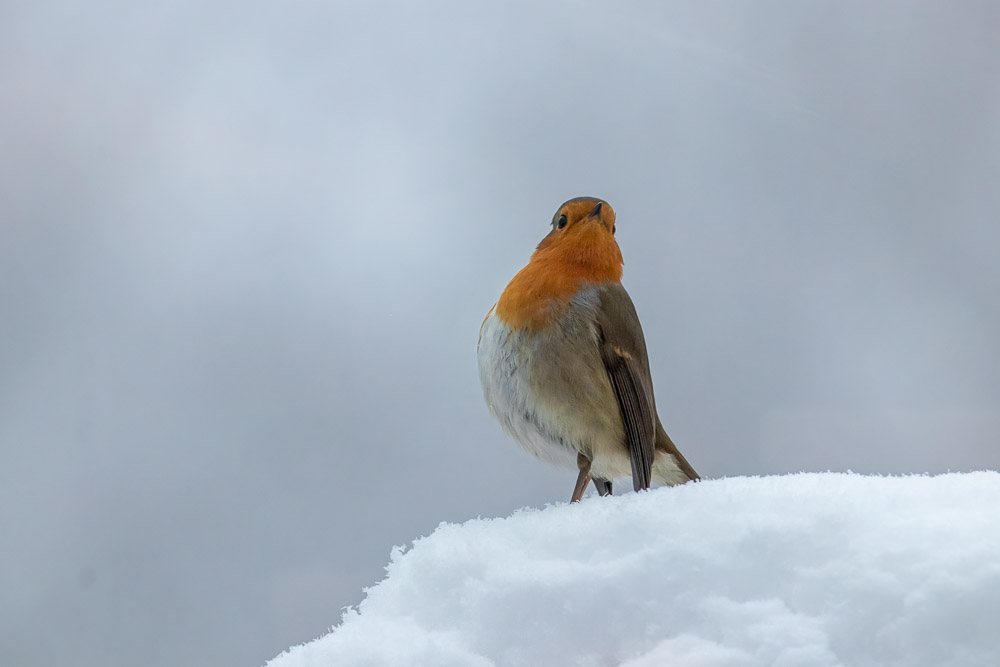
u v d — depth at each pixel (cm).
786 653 238
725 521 257
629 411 274
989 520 256
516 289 273
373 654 257
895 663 232
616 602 256
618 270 275
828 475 261
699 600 256
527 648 256
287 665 257
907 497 257
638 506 259
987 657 226
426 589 258
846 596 246
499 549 259
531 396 273
